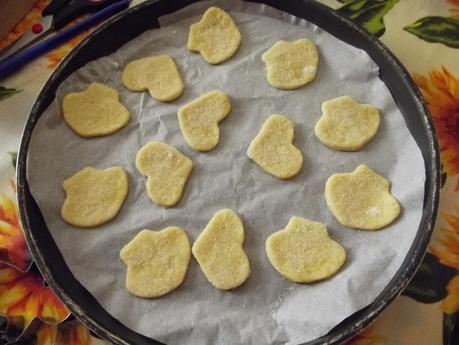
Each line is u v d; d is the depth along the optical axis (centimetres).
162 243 41
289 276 39
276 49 47
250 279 40
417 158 42
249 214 42
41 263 38
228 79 47
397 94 44
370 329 39
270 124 44
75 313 37
